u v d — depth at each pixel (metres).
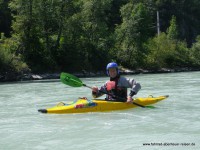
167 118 10.20
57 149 6.98
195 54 80.44
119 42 67.69
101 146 7.08
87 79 38.62
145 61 68.56
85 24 60.28
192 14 126.94
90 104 11.34
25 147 7.21
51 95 18.20
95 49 59.81
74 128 8.89
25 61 49.28
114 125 9.19
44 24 53.53
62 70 53.09
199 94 17.00
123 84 11.72
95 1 59.94
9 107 13.50
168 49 75.75
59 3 54.44
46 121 9.96
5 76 42.06
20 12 51.72
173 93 17.59
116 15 93.12
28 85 29.09
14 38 50.97
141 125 9.14
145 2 97.81
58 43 54.88
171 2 118.75
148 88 21.14
